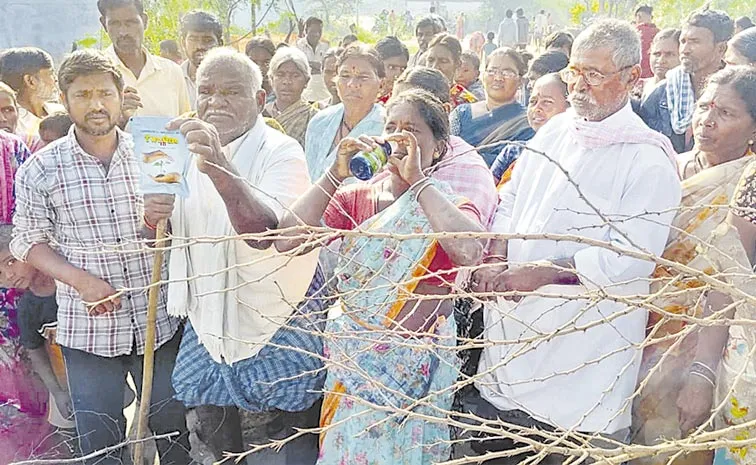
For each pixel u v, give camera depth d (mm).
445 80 2955
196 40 4066
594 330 2289
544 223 2334
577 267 2240
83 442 2557
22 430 2656
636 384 2334
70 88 2373
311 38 5953
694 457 2277
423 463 2221
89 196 2439
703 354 2193
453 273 2189
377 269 2180
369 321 2180
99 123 2389
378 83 3334
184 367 2439
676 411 2293
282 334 2389
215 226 2312
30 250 2453
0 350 2672
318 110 3992
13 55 3344
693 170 2475
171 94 3807
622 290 2227
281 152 2361
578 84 2303
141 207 2473
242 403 2393
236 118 2318
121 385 2574
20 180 2455
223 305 2340
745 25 4836
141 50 3750
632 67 2260
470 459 1435
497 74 3520
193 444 2541
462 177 2471
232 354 2359
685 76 3637
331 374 2277
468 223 2094
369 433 2188
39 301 2678
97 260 2457
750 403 2086
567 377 2328
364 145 2104
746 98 2268
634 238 2201
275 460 2473
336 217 2326
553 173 2393
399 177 2242
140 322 2520
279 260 2320
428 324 2186
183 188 2156
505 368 2398
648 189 2230
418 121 2193
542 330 2312
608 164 2291
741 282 1987
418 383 2186
